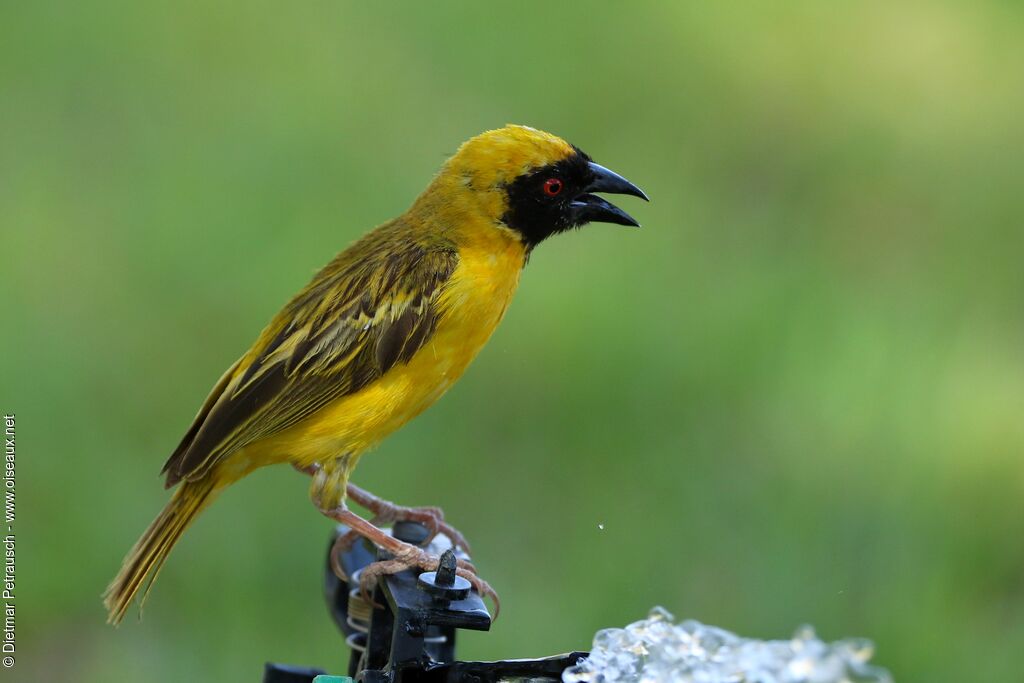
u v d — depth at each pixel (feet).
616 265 48.14
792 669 15.56
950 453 41.88
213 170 51.75
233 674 34.40
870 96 62.23
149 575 26.55
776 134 58.70
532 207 27.30
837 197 55.62
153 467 39.55
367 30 61.82
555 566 36.55
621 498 39.32
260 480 37.14
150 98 56.03
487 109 57.82
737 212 53.57
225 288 45.93
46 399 41.16
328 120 55.42
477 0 62.95
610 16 62.64
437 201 27.58
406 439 40.06
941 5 67.62
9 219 48.29
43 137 53.21
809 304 47.57
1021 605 36.55
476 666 19.01
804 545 37.37
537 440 41.06
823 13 65.87
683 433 41.91
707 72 62.03
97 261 46.44
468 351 27.45
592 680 17.94
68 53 57.72
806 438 41.83
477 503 38.68
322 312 26.55
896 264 51.52
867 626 35.19
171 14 60.18
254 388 26.17
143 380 42.24
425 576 19.83
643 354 44.11
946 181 56.44
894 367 44.98
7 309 44.19
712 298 47.19
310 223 49.11
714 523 38.19
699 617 35.14
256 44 59.41
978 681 34.30
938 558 37.32
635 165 55.83
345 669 34.40
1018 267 52.26
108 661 34.42
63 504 37.93
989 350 47.26
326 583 26.13
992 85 62.64
